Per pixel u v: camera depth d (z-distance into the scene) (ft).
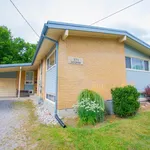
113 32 20.24
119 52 23.13
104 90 20.29
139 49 27.63
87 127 13.17
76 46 19.03
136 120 14.21
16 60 71.82
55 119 16.48
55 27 15.75
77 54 18.90
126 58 25.31
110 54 21.86
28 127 13.78
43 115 19.12
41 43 19.90
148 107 21.34
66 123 14.69
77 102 16.07
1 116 18.84
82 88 18.51
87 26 17.98
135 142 9.59
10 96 47.83
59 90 17.06
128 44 25.49
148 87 26.91
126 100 15.66
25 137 11.11
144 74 28.07
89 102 14.53
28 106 27.78
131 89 16.28
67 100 17.30
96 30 18.62
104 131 11.48
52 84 20.86
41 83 33.17
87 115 14.17
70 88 17.74
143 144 9.32
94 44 20.58
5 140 10.61
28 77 50.26
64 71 17.69
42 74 31.81
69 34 18.65
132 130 11.60
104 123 14.08
